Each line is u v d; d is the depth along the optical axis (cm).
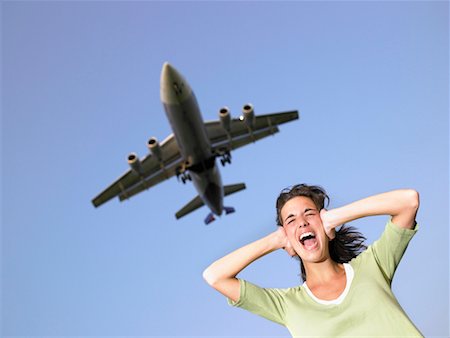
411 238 320
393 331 287
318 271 333
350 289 309
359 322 296
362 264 323
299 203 338
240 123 2491
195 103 2134
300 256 336
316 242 331
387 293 306
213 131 2491
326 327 302
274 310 330
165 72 2008
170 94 2048
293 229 334
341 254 369
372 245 336
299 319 316
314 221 333
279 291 342
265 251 346
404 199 315
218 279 340
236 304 335
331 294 320
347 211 328
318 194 346
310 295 324
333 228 335
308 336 308
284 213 342
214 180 2503
